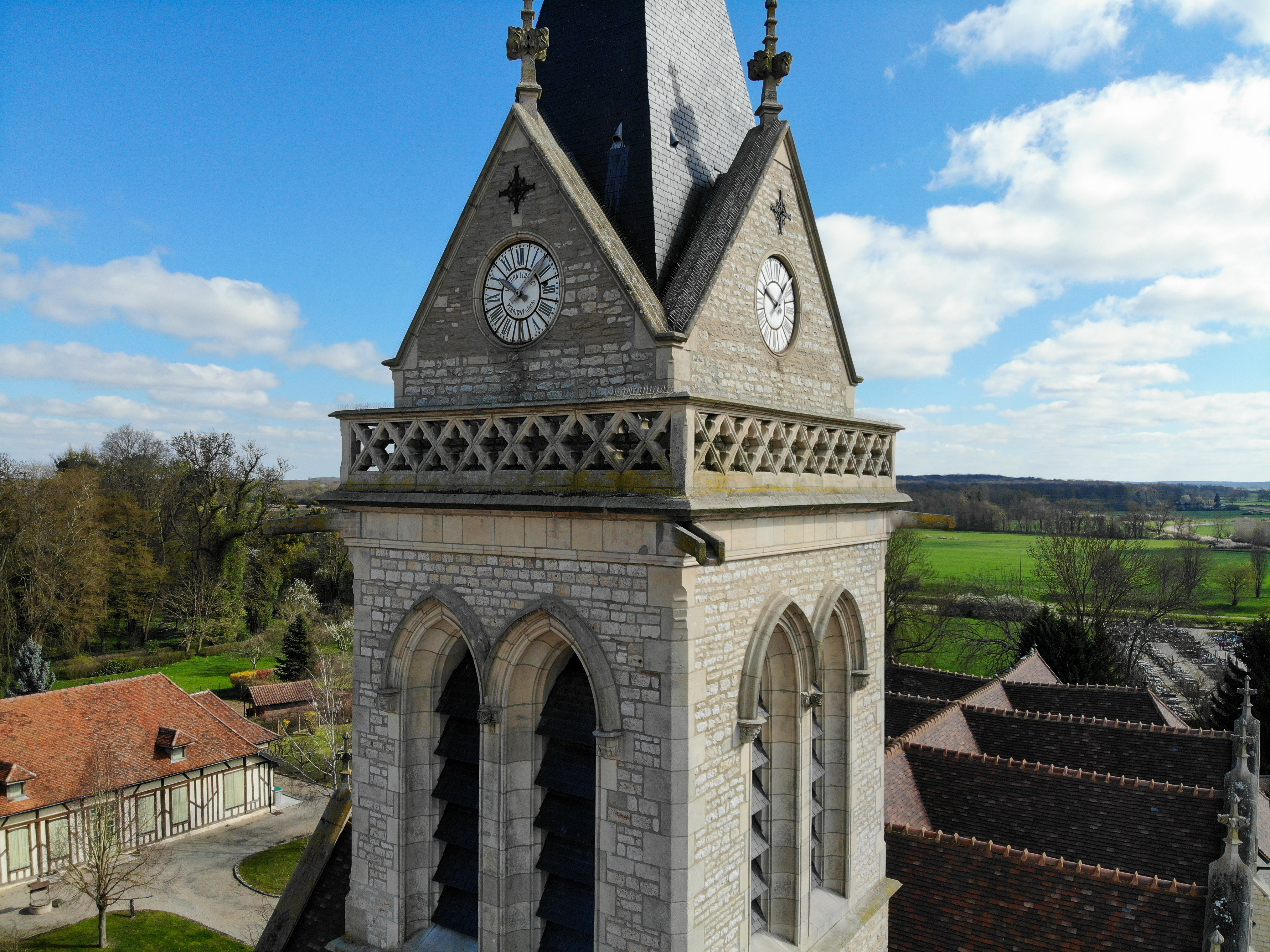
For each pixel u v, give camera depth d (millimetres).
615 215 14430
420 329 15125
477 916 13977
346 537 15195
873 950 16859
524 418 12922
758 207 14500
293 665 73625
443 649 14695
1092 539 80875
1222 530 140500
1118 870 20703
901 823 22141
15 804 42656
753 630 13109
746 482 12789
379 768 14750
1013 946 17562
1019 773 23750
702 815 11922
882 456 17562
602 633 12133
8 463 81938
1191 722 59906
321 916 16391
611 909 12094
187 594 87562
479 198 14281
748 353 14164
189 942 38125
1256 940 29141
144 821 47969
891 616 78188
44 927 39312
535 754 13531
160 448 102875
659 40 14992
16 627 72938
